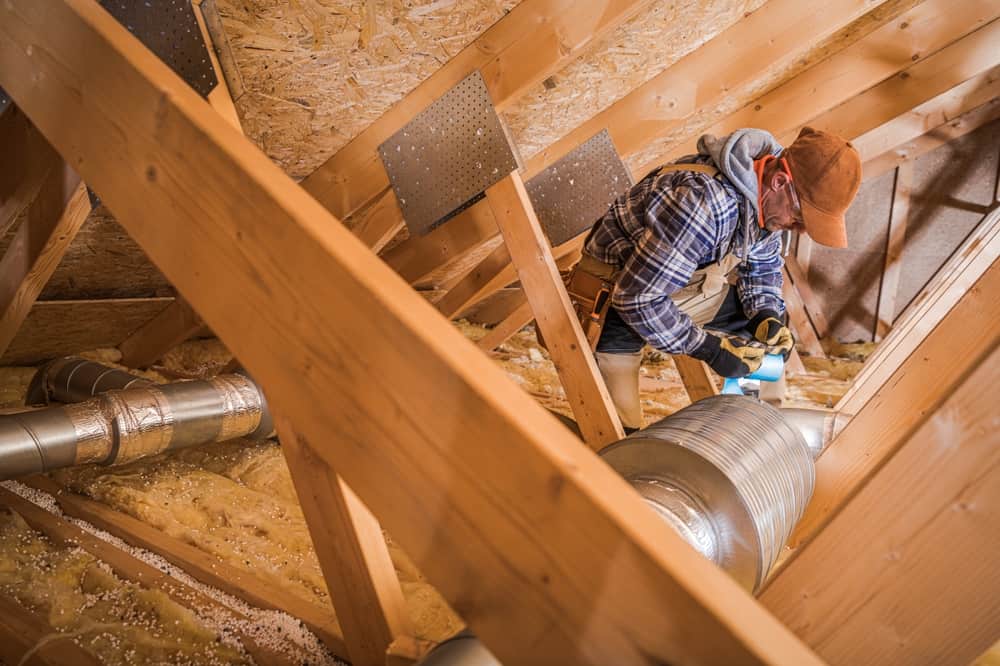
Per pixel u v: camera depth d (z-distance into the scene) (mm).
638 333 2131
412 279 3082
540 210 3131
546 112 2994
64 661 1443
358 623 1296
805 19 2570
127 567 1863
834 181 1854
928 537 908
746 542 1433
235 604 1720
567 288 2375
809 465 1814
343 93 2434
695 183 1954
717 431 1597
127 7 1716
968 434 865
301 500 1293
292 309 830
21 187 2074
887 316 5961
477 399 690
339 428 815
